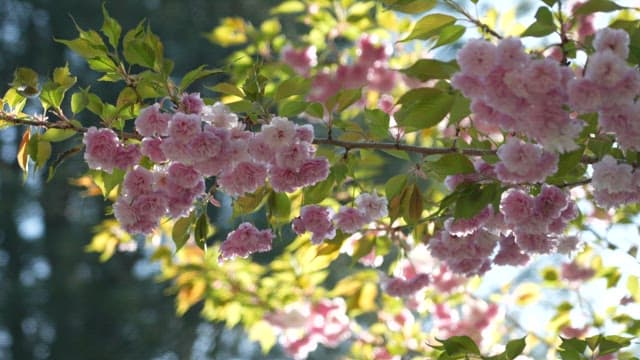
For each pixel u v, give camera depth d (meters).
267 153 2.79
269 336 3.63
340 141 2.87
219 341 7.08
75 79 2.86
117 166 2.82
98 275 7.35
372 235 3.17
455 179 2.87
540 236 2.86
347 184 3.30
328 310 3.63
